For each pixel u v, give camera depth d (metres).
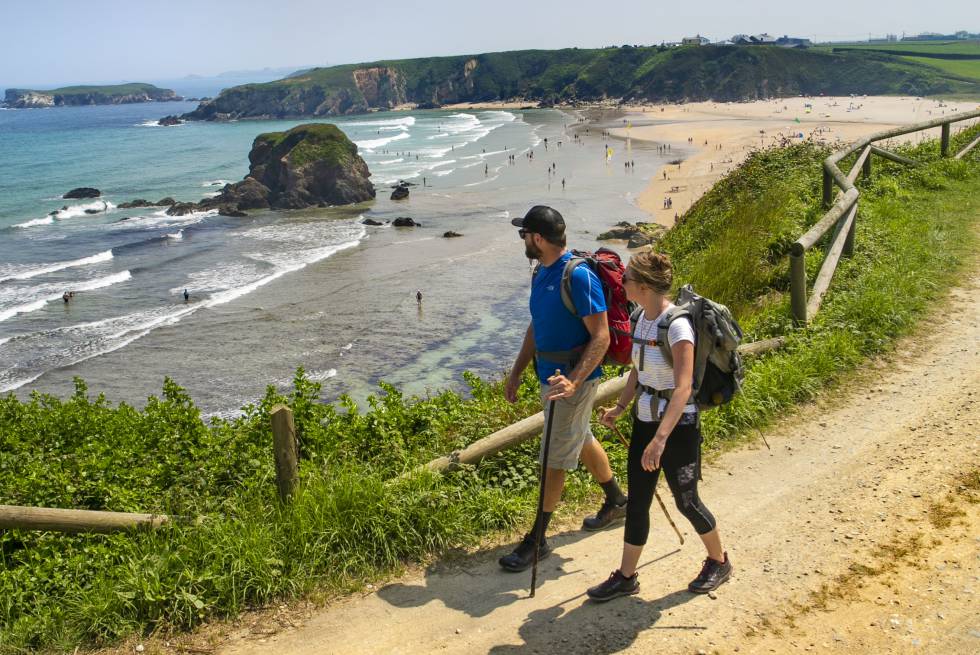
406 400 7.12
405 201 62.22
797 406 6.59
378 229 49.84
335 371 22.97
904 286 8.78
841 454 5.62
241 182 62.78
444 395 7.19
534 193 62.06
